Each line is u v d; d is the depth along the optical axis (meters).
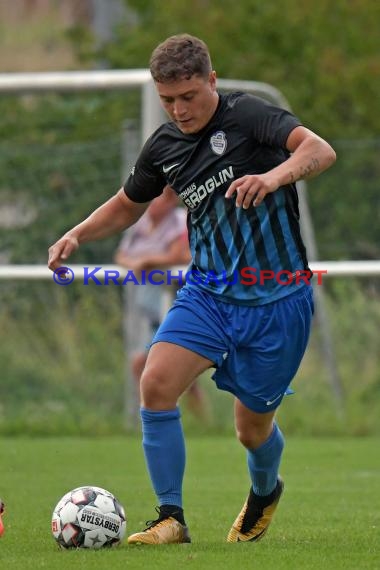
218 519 24.84
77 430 44.66
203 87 19.94
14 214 49.34
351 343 45.38
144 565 17.80
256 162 20.19
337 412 44.31
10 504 27.03
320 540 21.25
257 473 21.42
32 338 46.53
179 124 20.20
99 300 46.16
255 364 20.36
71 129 52.59
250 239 20.09
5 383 46.28
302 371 44.94
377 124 55.16
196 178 20.44
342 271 43.44
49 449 38.78
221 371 20.69
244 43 56.62
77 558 18.48
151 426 20.28
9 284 46.97
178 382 20.09
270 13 56.59
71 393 45.78
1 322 46.91
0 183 49.44
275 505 21.78
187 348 20.08
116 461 35.75
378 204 49.12
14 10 78.25
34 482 31.19
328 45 56.53
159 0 58.41
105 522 19.73
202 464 35.16
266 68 56.31
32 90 45.84
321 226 49.41
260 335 20.20
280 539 21.55
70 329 46.31
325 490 29.80
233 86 45.75
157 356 20.19
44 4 77.69
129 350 43.66
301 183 46.59
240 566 17.78
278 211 20.12
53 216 49.06
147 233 41.75
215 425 44.03
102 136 52.28
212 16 57.12
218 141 20.22
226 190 20.20
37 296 46.78
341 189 49.25
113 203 22.12
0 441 41.66
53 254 21.83
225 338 20.23
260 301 20.14
